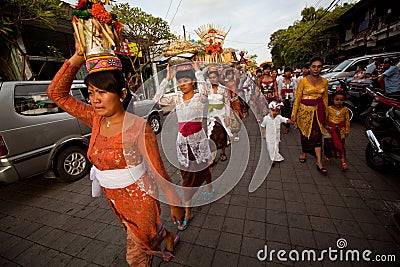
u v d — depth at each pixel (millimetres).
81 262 1798
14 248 2023
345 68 6430
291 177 2807
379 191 2342
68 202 2754
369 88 3615
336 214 2039
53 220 2398
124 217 1217
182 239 1888
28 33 6156
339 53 14836
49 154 2996
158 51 8656
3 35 4539
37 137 2865
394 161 2400
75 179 3332
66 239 2078
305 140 2875
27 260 1870
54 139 3053
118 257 1812
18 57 5828
